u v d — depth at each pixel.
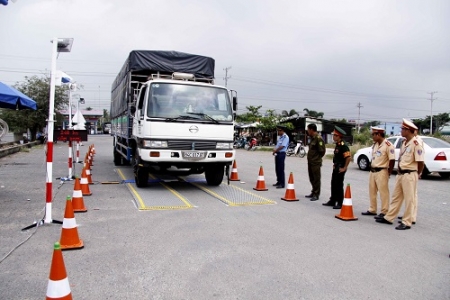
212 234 5.74
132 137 10.34
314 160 8.83
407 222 6.41
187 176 12.27
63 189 9.45
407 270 4.47
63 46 6.30
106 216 6.77
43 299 3.54
